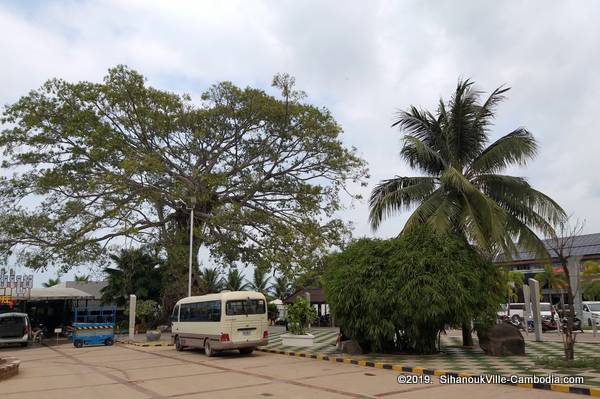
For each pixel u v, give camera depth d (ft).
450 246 53.83
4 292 103.30
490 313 54.03
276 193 118.52
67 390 39.65
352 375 44.01
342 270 58.39
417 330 54.08
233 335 63.52
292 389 36.96
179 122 113.80
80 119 103.19
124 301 123.34
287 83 110.22
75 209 106.11
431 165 63.46
